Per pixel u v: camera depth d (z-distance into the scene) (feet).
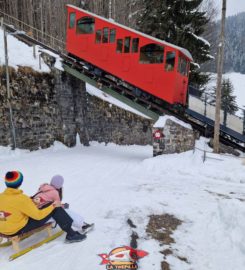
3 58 42.55
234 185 29.55
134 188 27.35
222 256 14.44
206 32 125.80
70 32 52.90
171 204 22.54
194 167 35.94
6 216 13.30
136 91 48.88
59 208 14.94
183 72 48.78
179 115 49.78
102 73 52.54
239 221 16.81
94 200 22.82
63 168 34.53
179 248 15.23
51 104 49.24
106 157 47.37
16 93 41.24
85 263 13.25
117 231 17.11
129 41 47.75
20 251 13.92
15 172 13.53
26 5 114.52
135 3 121.08
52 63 52.08
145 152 69.77
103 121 68.13
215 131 41.57
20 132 41.55
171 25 80.38
